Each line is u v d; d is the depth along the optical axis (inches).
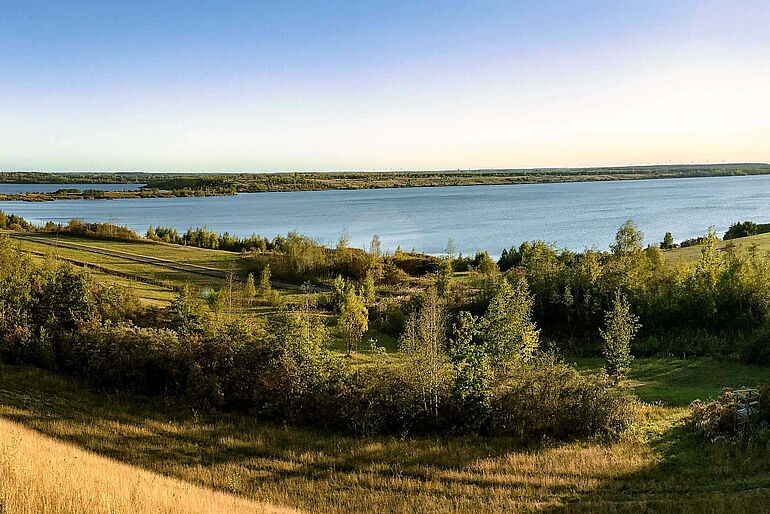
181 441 930.7
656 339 1651.1
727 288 1683.1
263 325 1300.4
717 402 1005.2
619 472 818.8
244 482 788.0
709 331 1669.5
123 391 1179.3
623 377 1253.1
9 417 963.3
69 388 1181.1
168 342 1204.5
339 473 826.8
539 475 814.5
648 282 1777.8
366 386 1040.2
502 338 1251.2
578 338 1742.1
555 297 1769.2
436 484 789.2
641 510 695.7
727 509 684.7
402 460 874.8
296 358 1103.0
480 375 1026.7
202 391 1095.6
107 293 1697.8
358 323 1713.8
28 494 526.0
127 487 611.8
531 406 1002.1
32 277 1641.2
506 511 705.0
